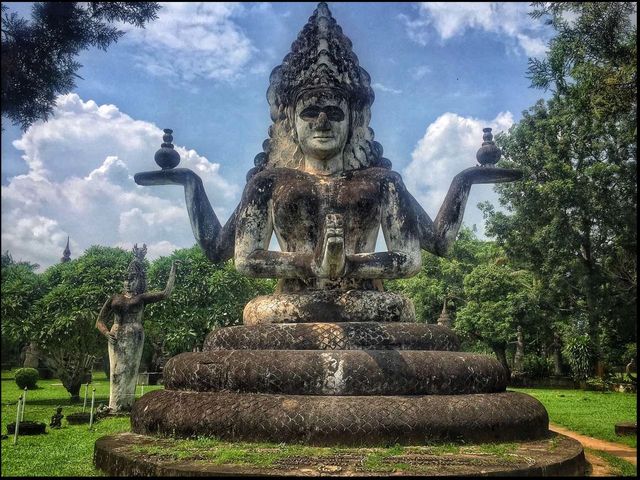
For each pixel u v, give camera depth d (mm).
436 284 36844
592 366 32000
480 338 35875
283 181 8984
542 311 31281
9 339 25031
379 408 6672
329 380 7059
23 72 9648
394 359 7262
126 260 24219
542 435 7621
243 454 6035
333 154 9508
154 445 6770
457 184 9156
